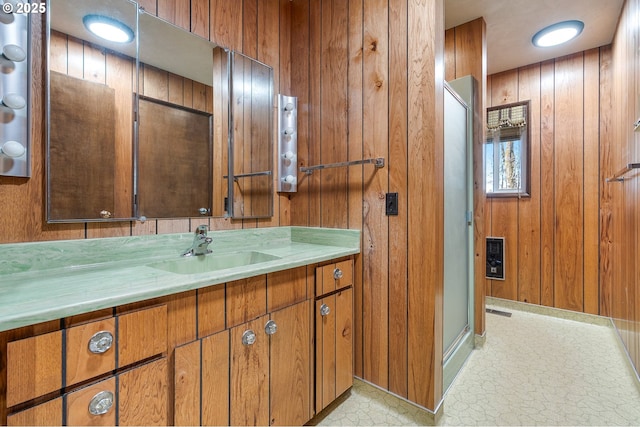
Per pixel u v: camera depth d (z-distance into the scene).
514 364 1.95
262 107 1.81
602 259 2.55
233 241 1.63
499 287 3.06
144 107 1.33
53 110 1.08
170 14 1.42
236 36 1.68
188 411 0.93
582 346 2.18
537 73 2.85
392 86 1.50
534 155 2.87
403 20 1.46
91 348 0.75
